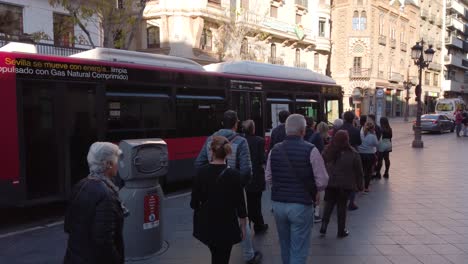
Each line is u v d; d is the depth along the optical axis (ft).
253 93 37.19
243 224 15.62
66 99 23.90
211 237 12.21
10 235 20.72
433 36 206.49
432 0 202.80
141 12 48.78
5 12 55.16
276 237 19.74
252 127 19.71
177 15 87.86
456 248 18.06
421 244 18.61
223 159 12.64
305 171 13.42
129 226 16.56
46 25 59.88
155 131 28.76
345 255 17.25
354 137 26.68
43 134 22.80
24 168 21.85
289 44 118.11
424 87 198.49
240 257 17.10
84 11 46.65
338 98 49.75
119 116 26.53
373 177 36.55
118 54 27.53
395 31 165.07
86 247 9.22
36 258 17.29
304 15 124.47
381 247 18.24
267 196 29.17
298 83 42.78
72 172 24.06
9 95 21.43
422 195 29.07
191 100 31.42
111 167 9.95
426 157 51.62
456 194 29.37
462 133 100.12
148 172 16.46
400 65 170.40
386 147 35.45
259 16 100.07
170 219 23.06
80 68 24.58
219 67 35.73
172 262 16.43
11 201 21.38
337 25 148.25
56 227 22.38
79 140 24.44
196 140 31.73
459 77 254.88
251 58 95.76
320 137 23.03
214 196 12.28
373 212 24.38
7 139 21.26
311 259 16.80
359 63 147.02
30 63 22.36
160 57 30.37
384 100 156.76
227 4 96.27
